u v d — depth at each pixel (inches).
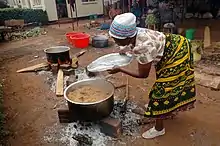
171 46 82.8
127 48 95.6
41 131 112.7
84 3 490.6
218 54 191.0
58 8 486.3
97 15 505.4
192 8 381.4
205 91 138.2
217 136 100.0
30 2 498.6
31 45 294.5
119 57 99.0
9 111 133.2
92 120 101.8
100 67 94.8
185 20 346.6
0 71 203.2
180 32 255.3
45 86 163.8
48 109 132.8
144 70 83.0
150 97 93.0
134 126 109.9
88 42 255.3
